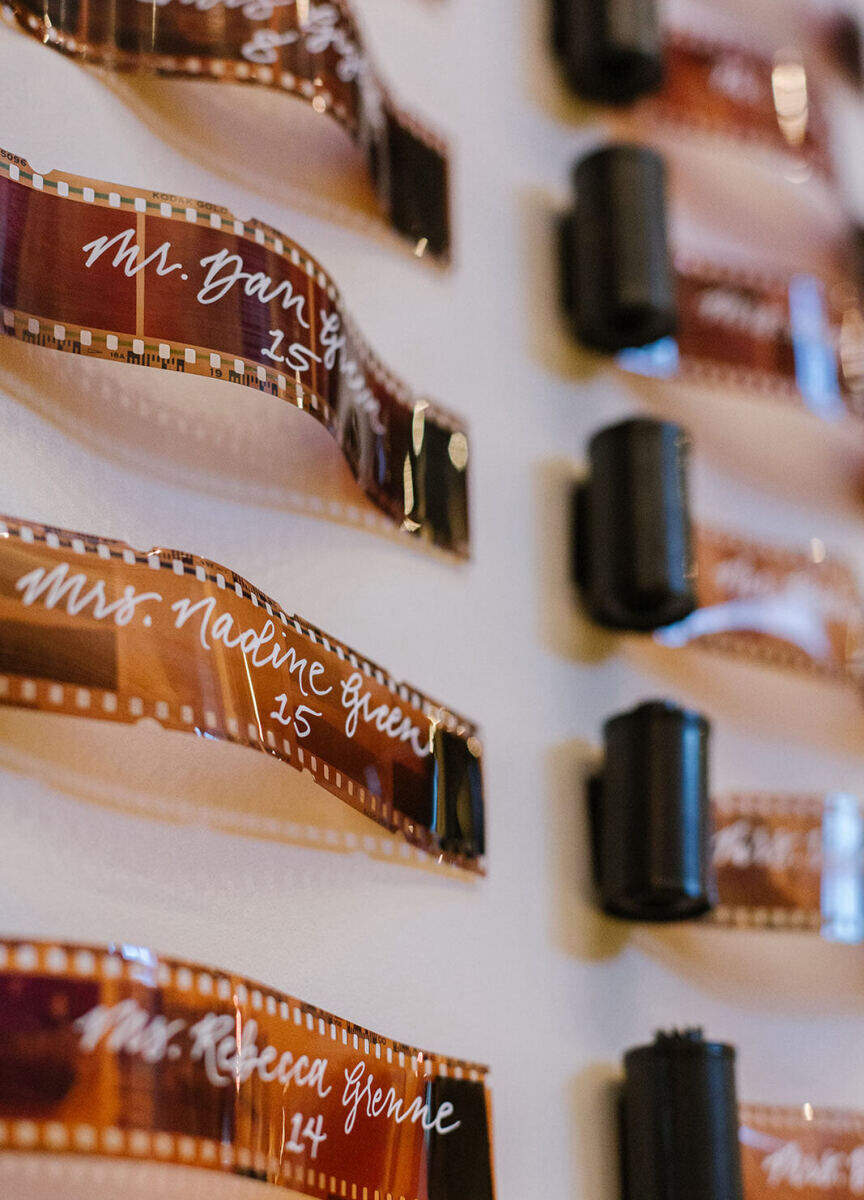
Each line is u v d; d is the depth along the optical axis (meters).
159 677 0.59
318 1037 0.60
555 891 0.68
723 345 0.78
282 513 0.65
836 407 0.80
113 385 0.63
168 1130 0.57
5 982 0.56
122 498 0.62
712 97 0.81
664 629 0.73
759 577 0.76
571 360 0.75
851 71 0.87
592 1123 0.66
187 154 0.66
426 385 0.71
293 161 0.69
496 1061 0.65
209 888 0.61
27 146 0.63
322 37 0.68
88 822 0.60
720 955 0.71
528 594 0.71
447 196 0.74
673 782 0.68
